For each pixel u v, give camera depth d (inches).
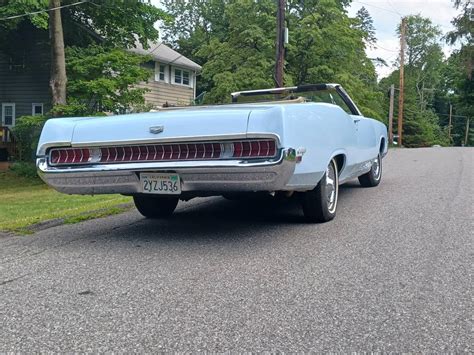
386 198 309.0
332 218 250.4
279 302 145.3
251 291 154.1
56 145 215.2
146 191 205.5
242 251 197.9
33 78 1024.2
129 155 206.1
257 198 311.6
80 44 895.7
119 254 198.7
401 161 569.3
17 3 745.6
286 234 224.1
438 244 203.8
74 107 741.3
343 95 296.8
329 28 1003.3
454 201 292.4
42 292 157.8
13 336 127.5
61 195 561.0
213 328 129.3
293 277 166.1
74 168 211.9
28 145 895.1
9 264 188.5
